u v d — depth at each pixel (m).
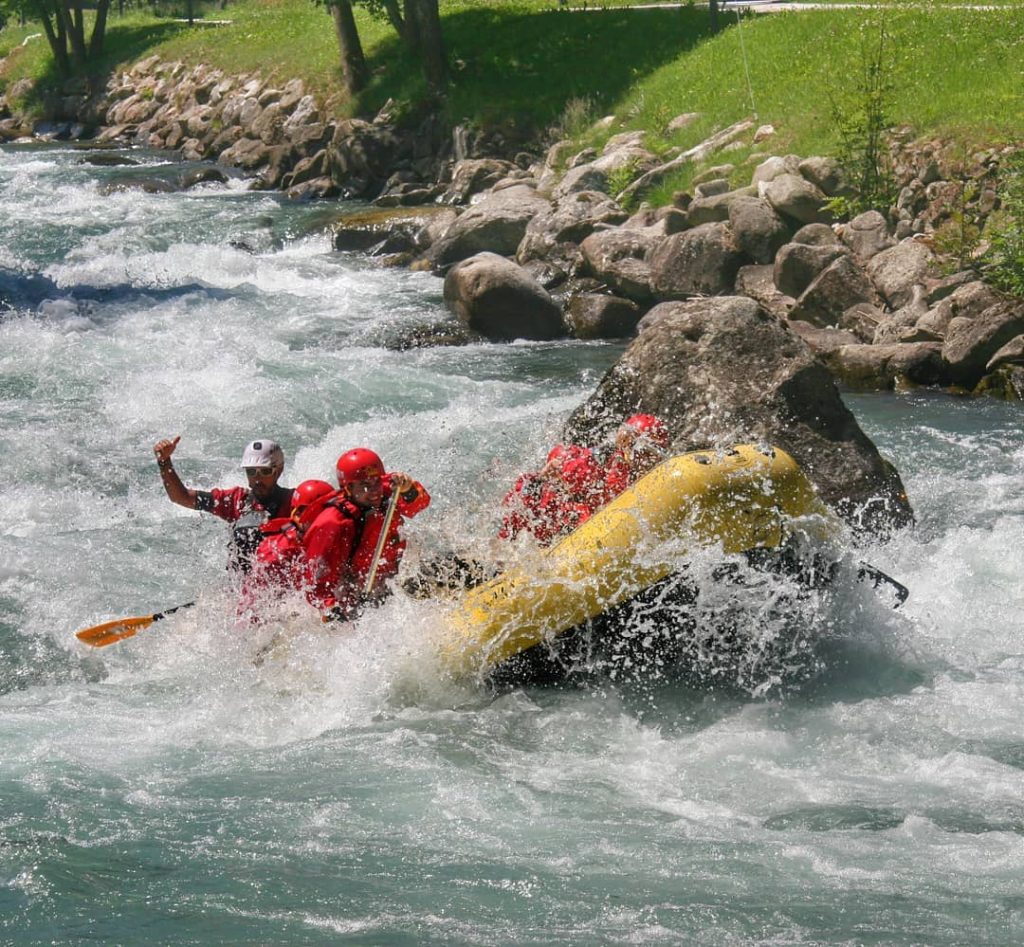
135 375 25.98
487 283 30.86
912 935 8.88
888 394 25.42
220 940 8.92
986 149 31.64
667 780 11.45
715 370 17.02
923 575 16.08
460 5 65.19
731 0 57.84
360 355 29.41
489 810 10.87
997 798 10.95
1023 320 25.36
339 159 52.03
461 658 13.12
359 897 9.48
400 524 13.56
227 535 18.16
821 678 13.59
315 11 71.88
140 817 10.67
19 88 80.69
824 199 32.72
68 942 8.90
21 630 15.04
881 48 36.88
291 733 12.52
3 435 22.20
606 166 42.00
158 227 44.81
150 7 94.62
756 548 12.99
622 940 8.88
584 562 12.93
